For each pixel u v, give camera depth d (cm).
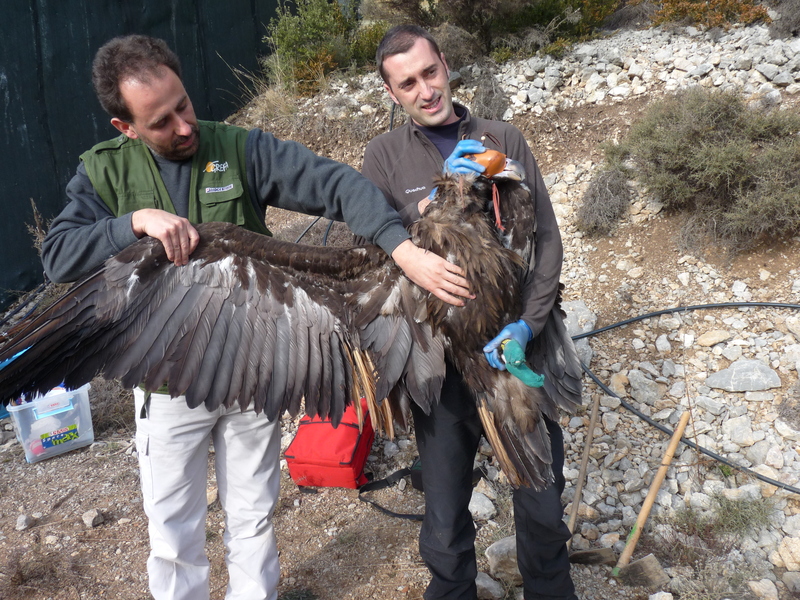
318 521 338
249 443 236
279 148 226
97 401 454
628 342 435
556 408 229
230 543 247
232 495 243
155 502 227
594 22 737
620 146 549
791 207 448
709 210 488
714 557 297
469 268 197
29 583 306
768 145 486
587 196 541
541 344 236
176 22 763
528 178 238
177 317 198
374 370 211
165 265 195
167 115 197
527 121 652
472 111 683
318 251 210
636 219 523
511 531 316
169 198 219
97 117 675
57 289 603
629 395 398
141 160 217
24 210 614
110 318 192
